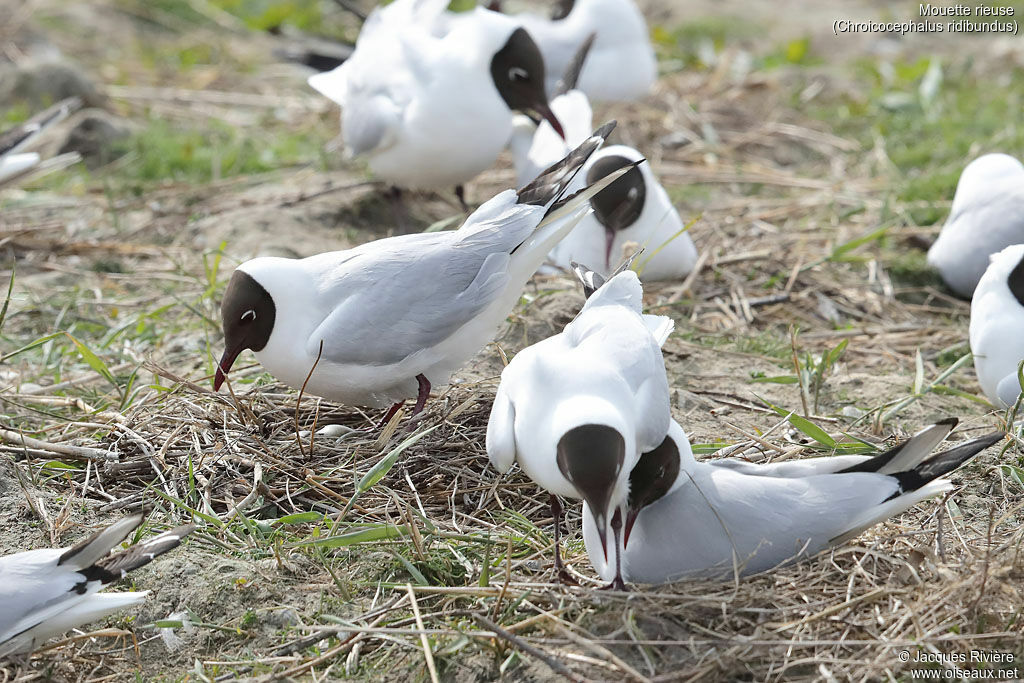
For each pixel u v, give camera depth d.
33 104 19.89
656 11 26.30
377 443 9.96
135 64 23.11
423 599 8.27
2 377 11.83
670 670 7.40
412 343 9.66
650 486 8.10
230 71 23.12
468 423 10.33
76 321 13.16
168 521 9.11
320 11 26.19
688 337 12.76
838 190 16.91
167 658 8.00
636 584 8.01
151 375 11.73
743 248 14.95
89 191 17.02
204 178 17.64
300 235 15.23
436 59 14.60
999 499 9.38
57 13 25.11
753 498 8.12
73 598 7.49
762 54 23.53
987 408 11.23
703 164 18.19
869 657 7.42
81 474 9.72
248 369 11.47
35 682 7.79
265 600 8.34
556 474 7.80
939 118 19.34
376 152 14.95
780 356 12.35
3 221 15.86
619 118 19.44
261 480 9.40
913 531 8.51
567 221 9.96
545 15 23.12
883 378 11.81
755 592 7.80
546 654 7.52
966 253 13.54
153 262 14.72
